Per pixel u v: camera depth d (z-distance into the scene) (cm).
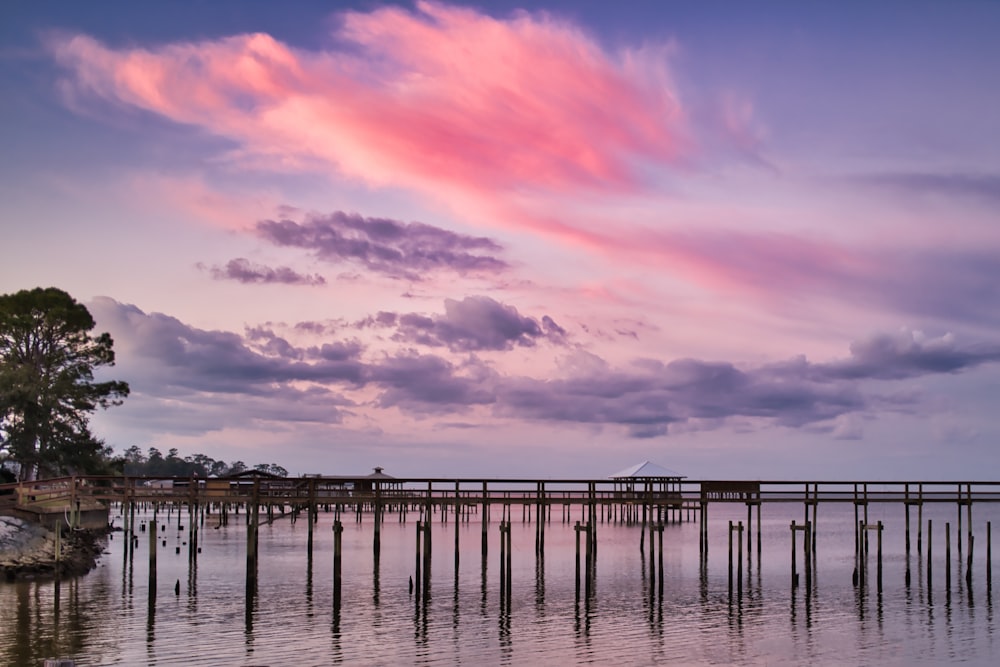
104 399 7312
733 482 5844
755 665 3209
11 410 6669
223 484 5359
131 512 5738
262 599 4328
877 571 5056
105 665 3038
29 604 4097
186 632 3553
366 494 5206
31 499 5447
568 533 8906
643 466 9131
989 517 15138
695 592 4741
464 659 3228
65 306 7256
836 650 3441
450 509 13912
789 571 5656
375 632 3622
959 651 3438
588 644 3481
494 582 5019
